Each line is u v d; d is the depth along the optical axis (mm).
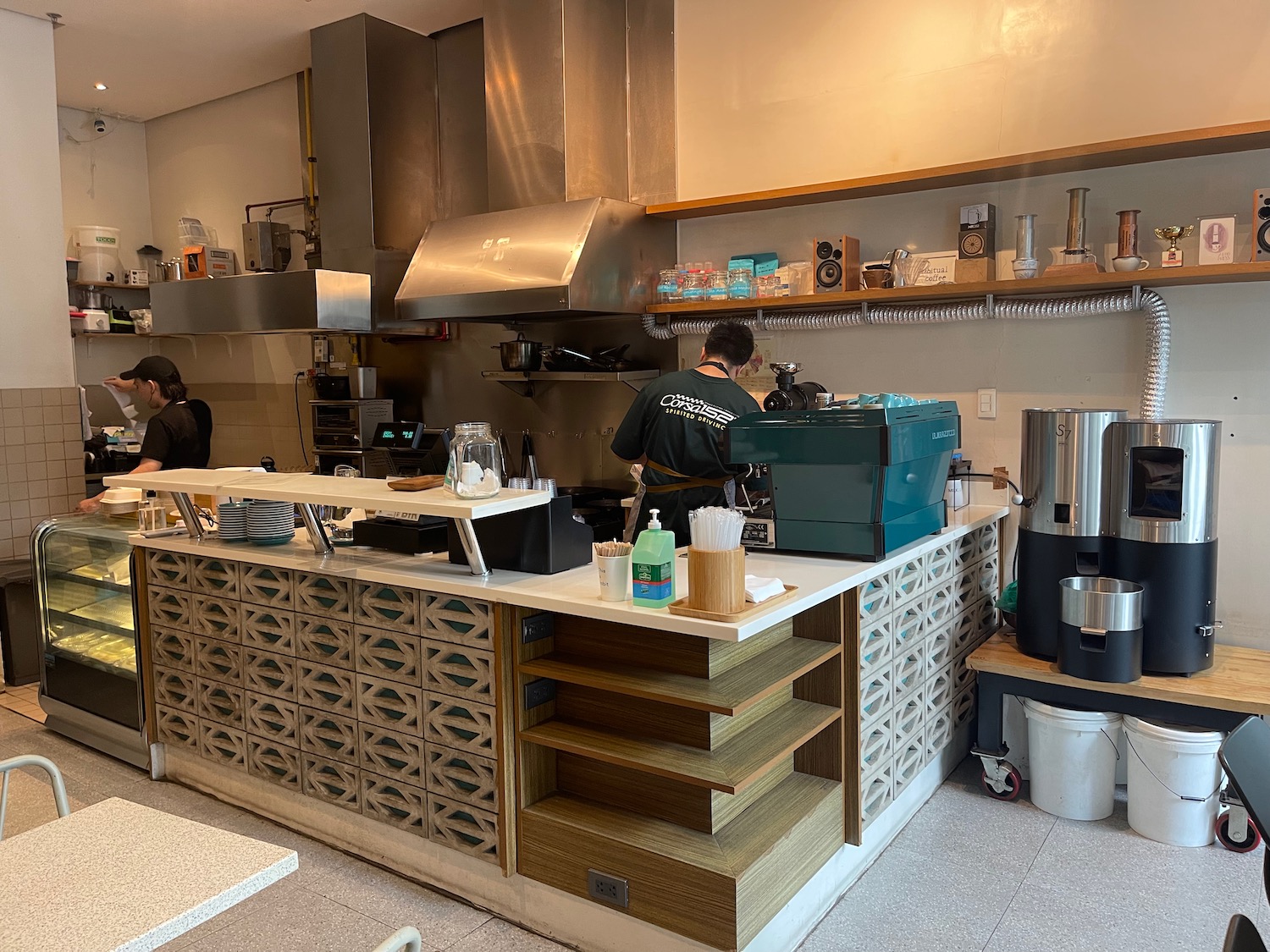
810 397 3688
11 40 4637
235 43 5105
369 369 5273
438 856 2658
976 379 3686
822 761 2572
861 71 3836
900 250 3680
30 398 4766
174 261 6023
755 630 2043
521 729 2453
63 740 3834
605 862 2271
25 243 4730
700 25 4234
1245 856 2758
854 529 2713
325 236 5074
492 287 4043
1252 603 3230
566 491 4559
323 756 2900
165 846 1438
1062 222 3461
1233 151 3107
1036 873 2674
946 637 3246
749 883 2105
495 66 4344
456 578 2529
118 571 3551
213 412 6516
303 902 2609
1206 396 3242
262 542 3135
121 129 6535
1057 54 3406
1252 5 3029
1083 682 2939
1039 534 3119
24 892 1310
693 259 4375
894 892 2590
